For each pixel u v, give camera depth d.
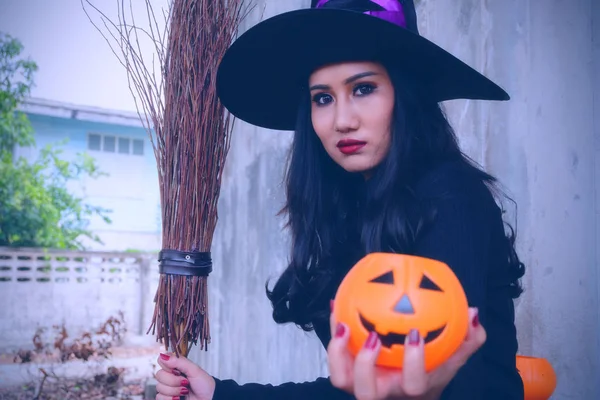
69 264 9.05
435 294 0.95
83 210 11.57
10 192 9.97
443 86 1.51
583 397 2.36
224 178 3.37
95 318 9.09
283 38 1.40
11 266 8.77
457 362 0.99
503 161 2.54
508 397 1.28
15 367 7.16
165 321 1.47
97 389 6.49
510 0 2.58
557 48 2.48
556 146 2.45
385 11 1.36
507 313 1.33
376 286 0.96
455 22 2.66
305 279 1.54
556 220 2.43
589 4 2.42
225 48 1.58
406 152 1.27
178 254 1.45
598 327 2.36
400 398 0.94
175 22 1.56
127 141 12.90
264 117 1.79
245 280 3.14
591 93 2.39
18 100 10.31
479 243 1.14
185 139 1.49
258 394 1.47
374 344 0.88
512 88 2.55
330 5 1.38
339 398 1.46
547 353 2.41
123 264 9.35
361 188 1.47
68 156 12.48
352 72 1.28
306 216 1.54
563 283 2.41
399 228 1.20
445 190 1.18
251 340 3.07
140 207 12.83
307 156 1.54
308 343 2.76
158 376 1.48
